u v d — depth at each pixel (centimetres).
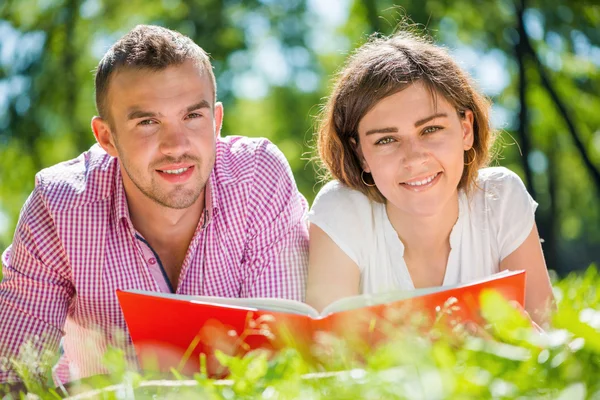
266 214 416
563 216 2231
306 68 2078
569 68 1709
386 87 383
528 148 1515
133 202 404
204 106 381
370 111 388
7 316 404
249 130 2255
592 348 215
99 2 1864
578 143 1568
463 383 199
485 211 421
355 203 423
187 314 301
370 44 423
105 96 387
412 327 242
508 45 1677
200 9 1908
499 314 233
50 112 1792
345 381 214
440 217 412
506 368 218
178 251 416
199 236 408
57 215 402
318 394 214
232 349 288
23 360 303
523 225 419
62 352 473
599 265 2964
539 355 216
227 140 442
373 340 286
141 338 311
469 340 247
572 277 605
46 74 1772
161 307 303
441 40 1659
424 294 287
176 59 377
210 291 411
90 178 409
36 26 1795
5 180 1825
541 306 399
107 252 404
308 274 418
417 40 430
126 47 382
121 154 387
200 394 224
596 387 200
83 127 1839
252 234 415
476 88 412
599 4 1578
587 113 1777
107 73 384
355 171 421
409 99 381
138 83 374
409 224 415
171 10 1914
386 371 206
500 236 420
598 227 2969
